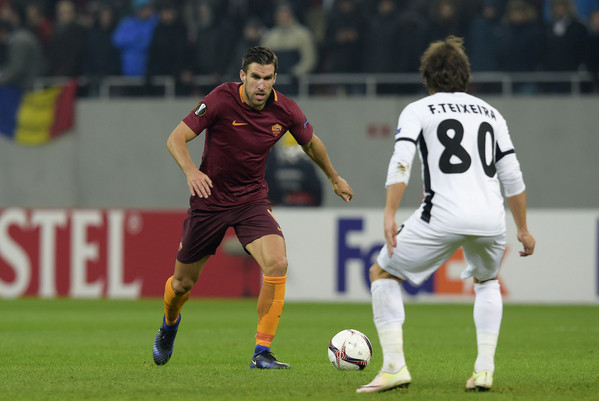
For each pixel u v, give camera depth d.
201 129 21.69
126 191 64.62
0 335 33.97
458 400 16.84
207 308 48.16
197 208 22.39
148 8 64.38
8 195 65.69
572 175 60.66
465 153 17.39
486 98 60.91
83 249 54.38
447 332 35.59
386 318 17.47
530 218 51.62
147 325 38.47
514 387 19.17
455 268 51.41
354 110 61.88
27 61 64.88
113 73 64.56
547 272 51.44
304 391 18.20
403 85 61.91
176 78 62.81
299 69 61.50
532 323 40.19
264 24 65.06
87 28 65.12
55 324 38.91
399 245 17.33
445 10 59.62
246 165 22.16
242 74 21.67
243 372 21.86
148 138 64.12
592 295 51.19
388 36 60.75
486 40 59.78
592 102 60.06
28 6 67.12
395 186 17.14
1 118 65.31
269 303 22.36
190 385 19.31
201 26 62.84
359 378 20.62
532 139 60.75
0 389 18.83
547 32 60.31
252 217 22.38
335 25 61.62
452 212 17.08
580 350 28.89
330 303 51.78
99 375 21.41
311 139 22.66
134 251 54.16
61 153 65.19
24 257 54.78
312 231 52.69
